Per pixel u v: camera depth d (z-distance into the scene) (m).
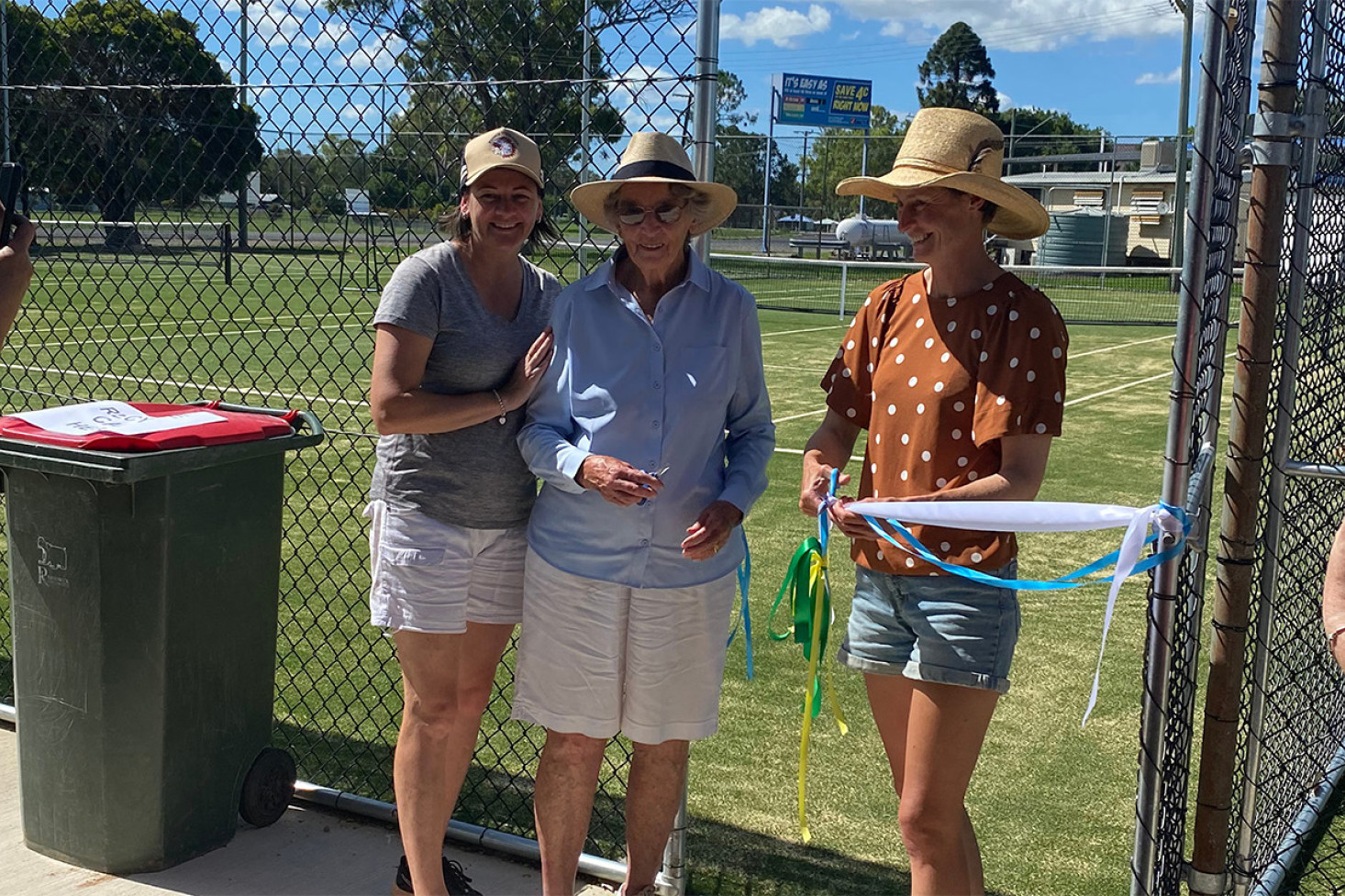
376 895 3.20
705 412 2.84
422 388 2.91
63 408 3.30
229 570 3.31
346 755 4.18
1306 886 3.31
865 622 2.70
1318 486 3.39
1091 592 6.30
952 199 2.56
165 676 3.17
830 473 2.69
